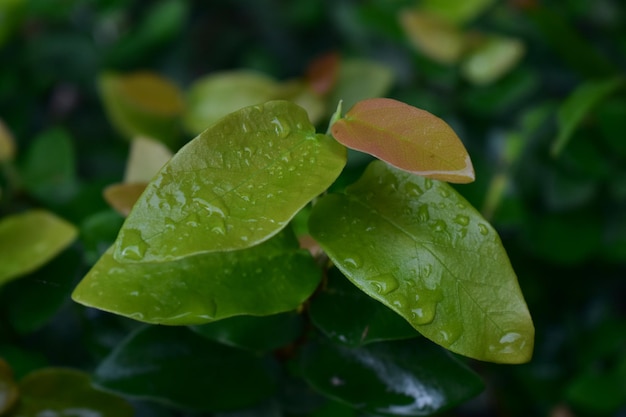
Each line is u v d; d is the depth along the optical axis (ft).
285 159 0.84
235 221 0.81
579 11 1.81
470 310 0.84
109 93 1.43
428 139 0.83
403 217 0.87
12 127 1.65
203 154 0.83
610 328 1.59
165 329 0.99
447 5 1.63
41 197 1.24
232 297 0.87
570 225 1.47
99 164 1.70
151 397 0.97
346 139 0.84
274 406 1.00
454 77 1.54
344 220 0.86
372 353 0.95
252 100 1.37
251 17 2.24
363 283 0.84
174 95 1.43
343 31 1.93
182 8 1.71
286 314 0.95
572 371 1.60
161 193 0.82
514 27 1.74
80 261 1.09
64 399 1.00
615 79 1.28
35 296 1.07
